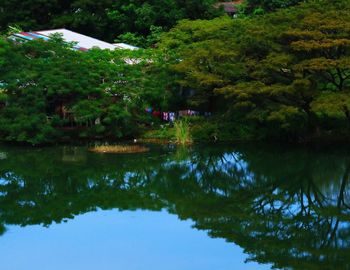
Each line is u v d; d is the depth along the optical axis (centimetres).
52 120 2469
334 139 2706
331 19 2394
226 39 2828
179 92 2848
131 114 2609
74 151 2325
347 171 1984
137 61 2898
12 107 2398
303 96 2391
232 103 2647
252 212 1458
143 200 1571
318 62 2212
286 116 2428
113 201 1552
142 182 1814
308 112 2539
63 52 2700
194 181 1844
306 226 1323
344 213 1453
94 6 4381
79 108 2441
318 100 2244
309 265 1033
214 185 1784
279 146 2566
